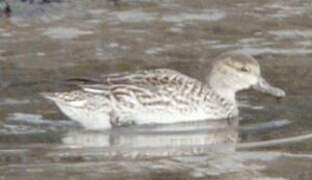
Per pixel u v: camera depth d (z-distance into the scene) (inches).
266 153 619.2
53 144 626.8
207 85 697.0
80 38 816.9
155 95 674.2
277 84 734.5
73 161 601.3
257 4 908.0
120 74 687.7
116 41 812.0
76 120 665.0
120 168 591.8
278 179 577.9
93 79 675.4
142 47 800.9
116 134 649.6
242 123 673.6
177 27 848.9
